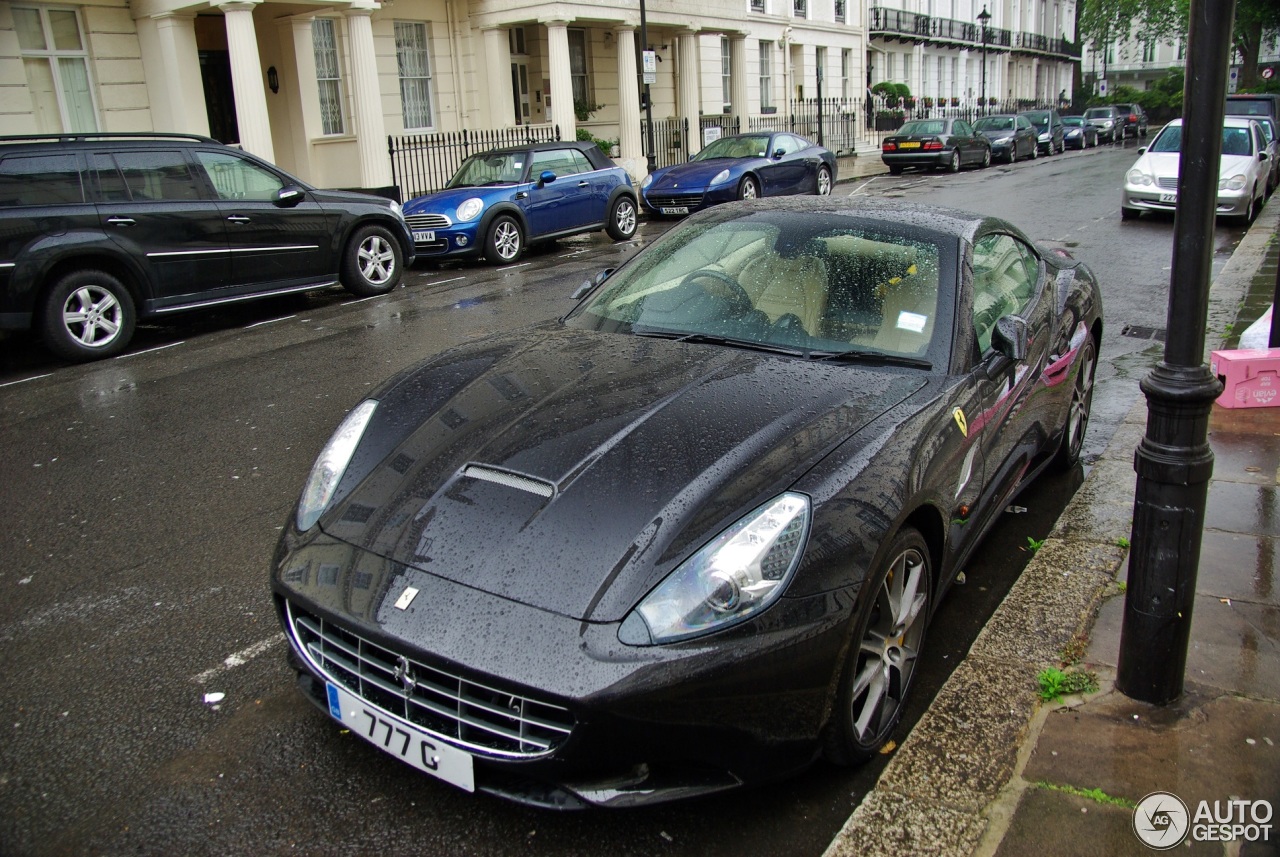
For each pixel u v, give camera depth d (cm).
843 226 376
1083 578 368
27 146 784
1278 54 6184
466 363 335
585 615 223
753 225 390
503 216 1297
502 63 2134
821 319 340
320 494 281
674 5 2378
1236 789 251
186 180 873
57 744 285
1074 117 3891
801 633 232
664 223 1762
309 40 1764
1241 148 1530
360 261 1046
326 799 258
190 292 875
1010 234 429
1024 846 234
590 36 2417
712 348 332
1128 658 287
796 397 292
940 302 339
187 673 323
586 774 222
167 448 562
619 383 303
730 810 254
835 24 3478
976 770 262
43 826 249
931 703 297
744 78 2822
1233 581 359
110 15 1549
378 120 1702
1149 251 1206
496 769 229
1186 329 257
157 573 400
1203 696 289
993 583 385
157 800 259
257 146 1527
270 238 934
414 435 288
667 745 221
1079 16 6388
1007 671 308
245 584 388
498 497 254
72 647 341
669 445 264
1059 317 440
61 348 784
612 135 2502
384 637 231
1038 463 446
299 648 259
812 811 254
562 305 973
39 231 768
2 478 521
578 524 241
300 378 712
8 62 1439
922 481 273
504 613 226
